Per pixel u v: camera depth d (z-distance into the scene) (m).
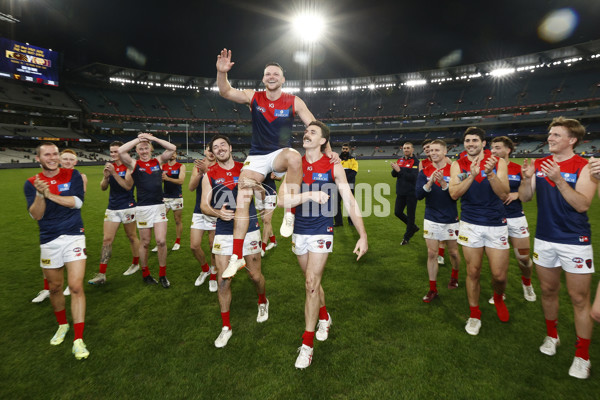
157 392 2.42
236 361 2.78
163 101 58.44
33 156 38.28
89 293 4.27
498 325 3.33
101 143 49.94
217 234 3.22
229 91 3.16
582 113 43.56
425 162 4.08
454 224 3.89
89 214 9.81
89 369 2.70
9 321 3.54
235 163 3.48
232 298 4.06
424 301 3.91
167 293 4.26
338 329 3.28
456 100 54.81
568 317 3.49
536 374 2.58
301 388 2.45
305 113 3.18
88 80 51.88
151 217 4.44
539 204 2.77
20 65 43.06
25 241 6.85
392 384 2.48
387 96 60.50
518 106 48.62
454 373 2.59
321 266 2.79
